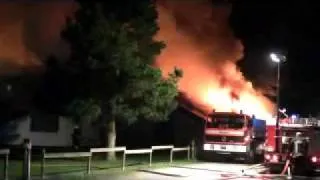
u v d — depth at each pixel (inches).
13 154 1084.5
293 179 851.4
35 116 1314.0
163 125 1581.0
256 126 1200.8
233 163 1145.4
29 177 671.1
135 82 940.6
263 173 930.1
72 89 963.3
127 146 1492.4
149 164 965.2
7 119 1283.2
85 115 950.4
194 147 1189.1
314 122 1029.8
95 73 939.3
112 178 754.8
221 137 1162.6
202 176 828.0
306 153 940.6
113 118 1007.0
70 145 1347.2
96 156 1127.0
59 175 749.3
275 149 979.3
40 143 1323.8
